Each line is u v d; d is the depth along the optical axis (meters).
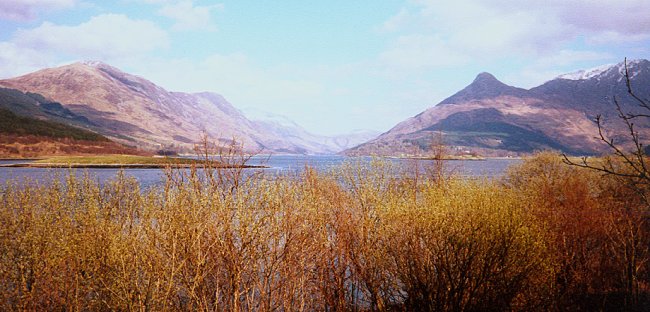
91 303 7.46
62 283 7.24
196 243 6.77
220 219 6.70
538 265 8.31
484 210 8.00
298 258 7.47
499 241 7.70
